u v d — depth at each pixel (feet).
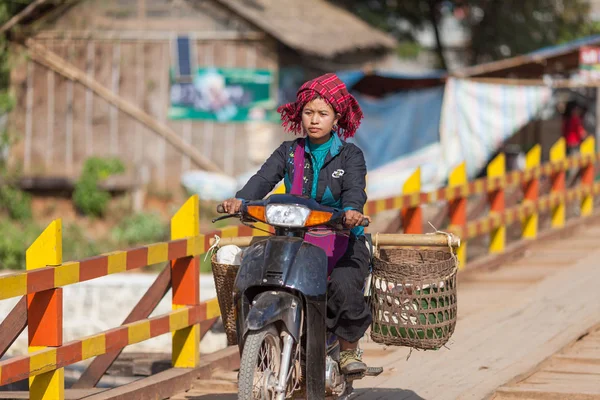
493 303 80.02
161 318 56.03
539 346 63.62
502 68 153.99
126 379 77.71
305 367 41.19
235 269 43.93
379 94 161.58
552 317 71.87
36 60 176.76
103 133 177.68
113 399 52.39
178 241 57.52
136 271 131.03
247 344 39.01
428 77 151.02
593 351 63.46
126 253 52.85
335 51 172.04
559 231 111.86
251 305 40.34
